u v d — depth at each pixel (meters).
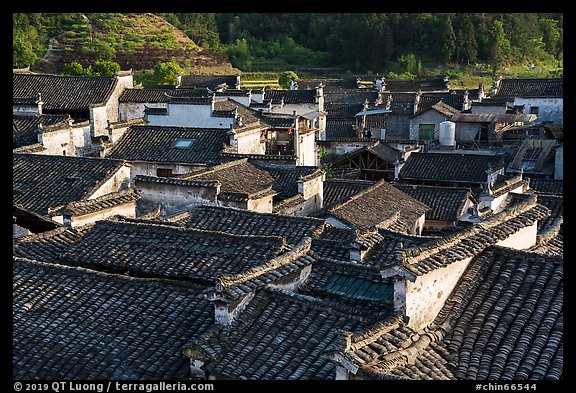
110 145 44.69
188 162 42.59
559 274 15.28
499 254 16.12
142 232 19.78
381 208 32.28
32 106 50.44
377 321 13.94
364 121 71.19
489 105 69.62
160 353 14.78
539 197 25.52
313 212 35.09
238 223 23.88
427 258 14.51
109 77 68.69
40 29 117.94
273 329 14.16
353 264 16.91
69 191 34.22
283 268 16.02
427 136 68.69
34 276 17.69
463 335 14.06
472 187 47.38
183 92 70.19
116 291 16.89
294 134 49.06
